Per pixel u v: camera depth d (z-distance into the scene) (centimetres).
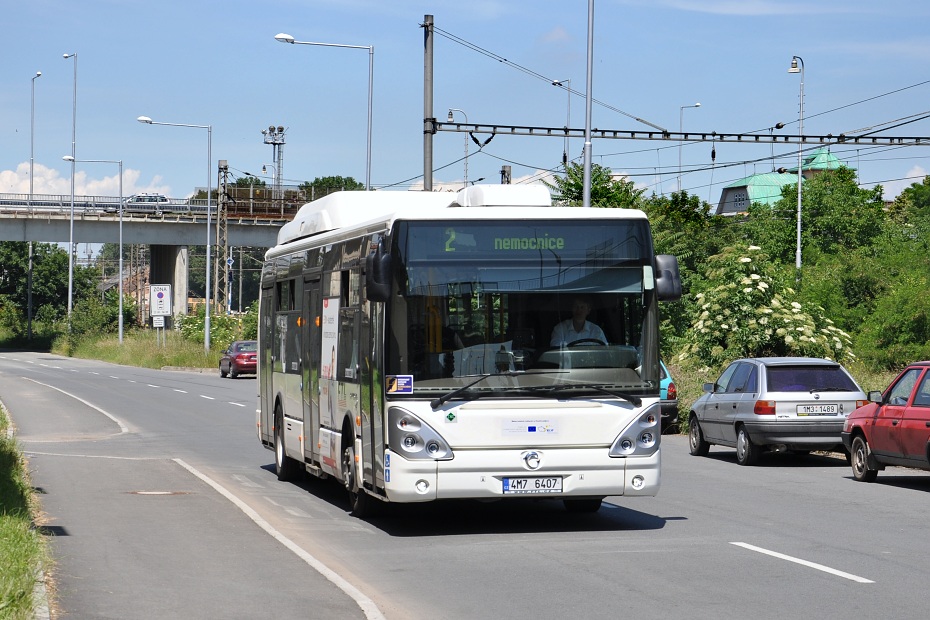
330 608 1042
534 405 1480
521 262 1502
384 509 1694
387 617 1031
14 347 13675
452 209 1500
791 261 8219
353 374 1642
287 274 2131
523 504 1836
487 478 1467
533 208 1513
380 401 1493
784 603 1066
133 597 1087
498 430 1471
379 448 1500
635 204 4941
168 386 5891
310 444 1923
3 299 15362
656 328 1519
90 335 11675
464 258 1495
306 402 1952
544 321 1497
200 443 2938
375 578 1220
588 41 3753
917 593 1109
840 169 10381
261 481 2169
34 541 1287
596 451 1488
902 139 4541
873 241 8275
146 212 10050
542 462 1476
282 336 2169
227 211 8981
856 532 1505
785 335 3459
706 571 1230
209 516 1641
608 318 1511
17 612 932
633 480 1498
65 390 5472
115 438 3081
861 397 2388
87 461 2423
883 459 2069
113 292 16488
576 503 1727
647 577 1201
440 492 1460
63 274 15962
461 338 1480
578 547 1405
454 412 1466
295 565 1260
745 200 14738
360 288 1619
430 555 1363
